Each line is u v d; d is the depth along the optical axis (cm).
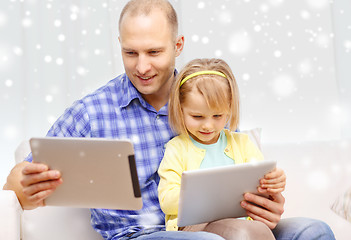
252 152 152
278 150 174
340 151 175
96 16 214
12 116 210
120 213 146
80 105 150
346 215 140
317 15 227
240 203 131
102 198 124
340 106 229
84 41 213
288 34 225
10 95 210
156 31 143
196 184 119
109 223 147
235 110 148
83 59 212
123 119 152
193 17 219
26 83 211
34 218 155
